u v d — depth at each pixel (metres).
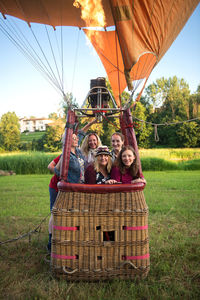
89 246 2.48
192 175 12.77
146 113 39.16
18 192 8.10
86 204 2.50
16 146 49.16
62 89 2.77
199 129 35.97
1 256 3.24
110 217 2.49
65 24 4.08
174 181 10.16
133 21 2.72
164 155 19.83
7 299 2.24
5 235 4.04
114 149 3.21
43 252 3.38
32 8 3.49
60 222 2.49
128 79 2.81
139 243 2.51
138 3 2.69
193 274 2.70
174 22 3.13
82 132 3.64
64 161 2.67
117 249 2.50
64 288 2.35
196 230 4.10
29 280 2.60
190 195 7.06
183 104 40.84
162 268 2.81
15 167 16.19
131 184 2.54
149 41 2.97
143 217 2.53
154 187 8.54
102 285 2.45
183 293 2.35
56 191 3.23
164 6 2.88
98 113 3.25
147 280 2.58
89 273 2.47
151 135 36.31
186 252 3.19
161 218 4.81
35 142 45.06
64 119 35.62
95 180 2.93
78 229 2.51
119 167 2.80
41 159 16.53
